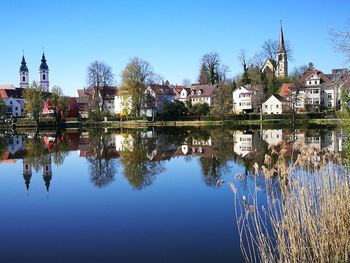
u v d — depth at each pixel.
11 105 126.56
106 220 13.85
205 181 20.00
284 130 54.28
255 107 92.81
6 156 33.06
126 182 20.58
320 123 69.50
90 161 29.11
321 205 9.43
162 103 87.38
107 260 10.25
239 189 17.38
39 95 88.12
